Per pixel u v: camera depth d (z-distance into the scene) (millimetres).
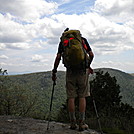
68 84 4684
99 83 14898
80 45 4434
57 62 4688
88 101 13234
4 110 13797
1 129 3967
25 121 5418
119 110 11977
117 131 6094
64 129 4598
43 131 4188
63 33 4652
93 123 6840
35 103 14672
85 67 4559
